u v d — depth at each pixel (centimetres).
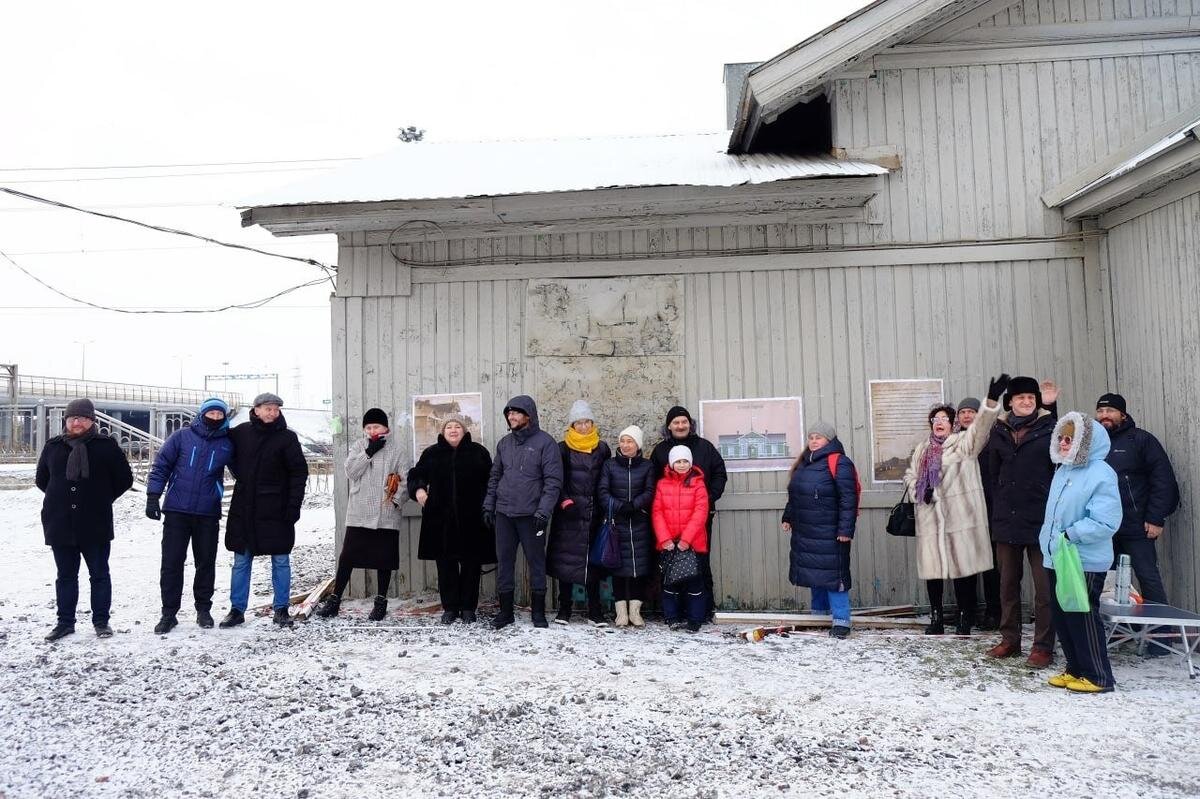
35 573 841
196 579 586
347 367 718
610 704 414
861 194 614
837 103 687
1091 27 675
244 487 586
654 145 816
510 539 601
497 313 711
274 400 595
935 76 685
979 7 675
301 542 1146
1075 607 426
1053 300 668
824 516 571
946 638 565
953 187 680
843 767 339
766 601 669
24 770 336
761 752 354
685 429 620
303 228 709
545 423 698
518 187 615
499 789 319
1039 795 312
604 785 322
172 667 475
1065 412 660
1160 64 673
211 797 312
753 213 686
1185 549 560
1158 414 589
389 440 639
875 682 456
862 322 682
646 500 602
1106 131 671
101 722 388
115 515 1235
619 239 706
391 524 623
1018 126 678
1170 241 570
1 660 494
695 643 552
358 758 347
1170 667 488
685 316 697
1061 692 438
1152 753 351
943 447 576
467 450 625
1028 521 490
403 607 663
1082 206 634
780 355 687
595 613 620
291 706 409
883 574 662
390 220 665
